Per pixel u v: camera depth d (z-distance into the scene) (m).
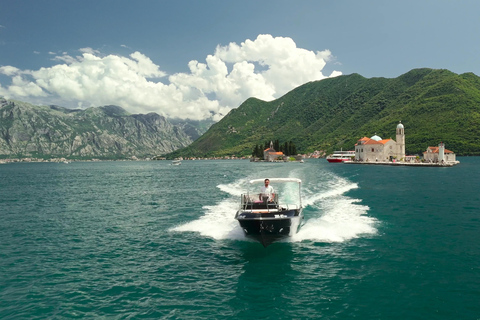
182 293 11.14
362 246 15.86
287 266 13.39
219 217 23.56
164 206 29.86
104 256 15.30
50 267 13.93
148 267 13.70
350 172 74.62
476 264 13.26
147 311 9.95
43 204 33.91
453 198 31.91
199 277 12.51
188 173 93.25
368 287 11.25
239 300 10.53
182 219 23.52
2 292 11.45
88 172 123.75
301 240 17.05
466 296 10.45
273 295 10.83
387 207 26.48
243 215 17.00
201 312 9.81
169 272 13.09
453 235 17.75
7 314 9.88
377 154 140.88
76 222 23.67
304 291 11.05
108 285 11.93
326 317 9.37
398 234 17.98
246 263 13.91
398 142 140.38
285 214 17.08
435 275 12.18
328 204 27.88
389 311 9.62
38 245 17.47
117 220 23.98
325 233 18.22
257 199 20.00
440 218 22.25
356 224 20.39
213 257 14.80
